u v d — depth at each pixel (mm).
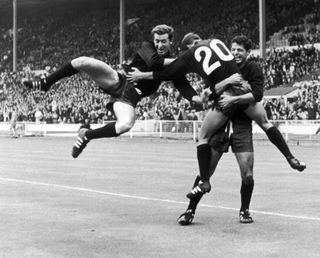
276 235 6621
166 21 59125
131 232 6820
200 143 7160
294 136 27125
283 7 51406
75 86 50500
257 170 14883
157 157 19797
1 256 5652
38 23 72250
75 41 64625
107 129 7039
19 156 20672
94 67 7113
